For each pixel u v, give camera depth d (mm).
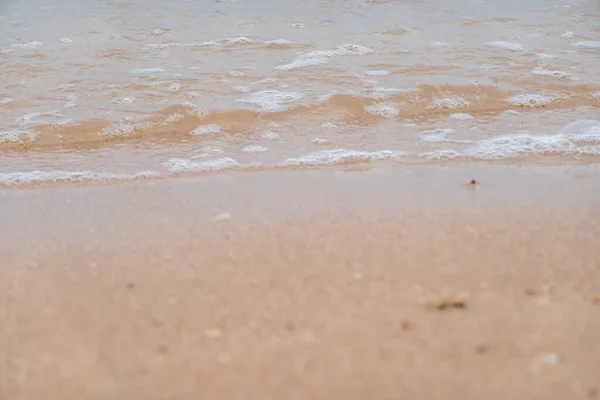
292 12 9602
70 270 3768
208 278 3623
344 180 5078
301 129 6137
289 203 4652
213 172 5316
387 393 2684
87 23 9156
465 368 2820
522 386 2713
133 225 4355
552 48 8180
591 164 5375
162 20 9281
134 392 2723
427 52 7973
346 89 6895
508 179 5066
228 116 6363
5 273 3746
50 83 7078
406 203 4621
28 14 9562
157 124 6219
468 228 4203
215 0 10203
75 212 4602
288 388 2721
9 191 5016
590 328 3096
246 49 8102
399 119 6383
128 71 7398
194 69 7453
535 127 6156
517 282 3527
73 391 2746
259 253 3898
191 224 4344
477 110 6594
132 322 3223
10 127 6105
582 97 6828
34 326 3217
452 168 5297
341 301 3357
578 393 2674
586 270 3656
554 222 4293
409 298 3371
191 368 2861
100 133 6070
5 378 2834
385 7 9828
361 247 3945
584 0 10281
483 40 8445
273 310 3287
